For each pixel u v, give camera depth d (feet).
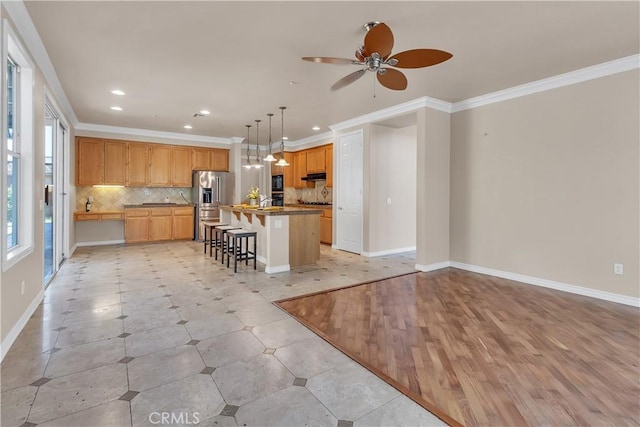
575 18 8.59
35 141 10.02
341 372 7.00
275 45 10.19
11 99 9.37
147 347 7.97
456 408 5.87
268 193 30.12
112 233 23.49
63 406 5.76
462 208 16.43
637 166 11.11
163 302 11.18
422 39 9.71
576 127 12.46
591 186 12.16
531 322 9.77
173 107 17.16
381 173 19.79
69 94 14.98
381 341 8.53
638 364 7.36
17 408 5.68
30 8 8.17
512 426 5.42
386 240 20.18
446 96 15.31
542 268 13.57
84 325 9.19
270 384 6.53
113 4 8.02
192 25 9.02
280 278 14.47
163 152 24.17
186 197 26.55
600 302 11.58
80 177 21.30
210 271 15.61
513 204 14.46
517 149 14.25
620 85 11.37
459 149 16.49
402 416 5.65
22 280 8.94
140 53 10.76
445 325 9.55
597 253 12.06
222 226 19.38
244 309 10.62
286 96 15.26
